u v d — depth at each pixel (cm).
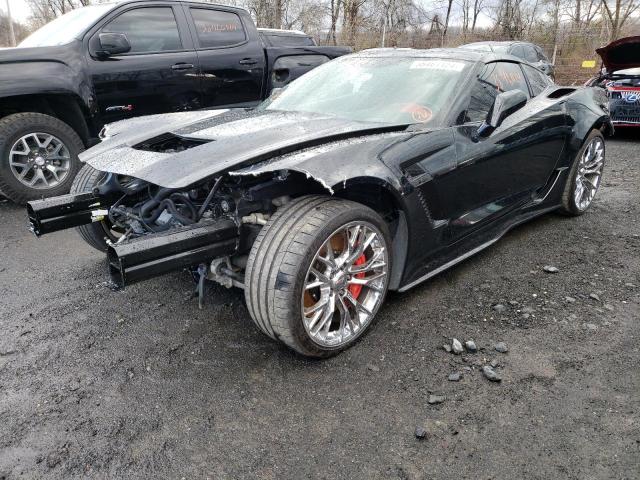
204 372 245
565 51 1994
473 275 346
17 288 337
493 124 311
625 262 367
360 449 196
